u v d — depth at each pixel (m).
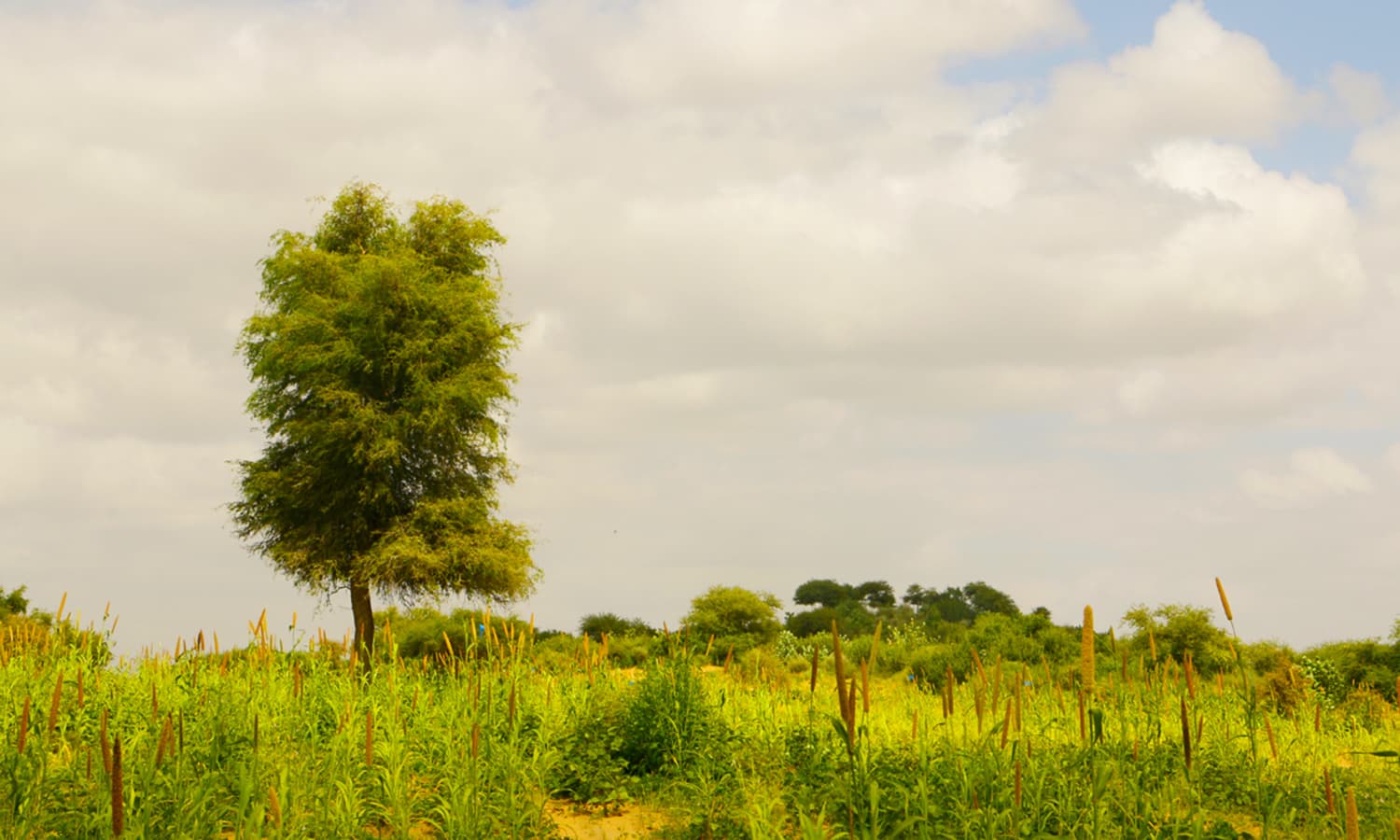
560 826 7.02
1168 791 6.50
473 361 29.67
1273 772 8.08
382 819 6.48
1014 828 5.54
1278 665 16.14
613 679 10.28
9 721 7.32
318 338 27.77
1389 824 6.75
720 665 15.79
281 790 5.54
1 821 5.29
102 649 9.85
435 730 8.01
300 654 10.34
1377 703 13.23
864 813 5.91
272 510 28.02
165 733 5.50
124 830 5.13
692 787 7.36
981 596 87.12
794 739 8.61
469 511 27.62
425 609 25.78
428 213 31.80
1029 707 9.59
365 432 27.00
